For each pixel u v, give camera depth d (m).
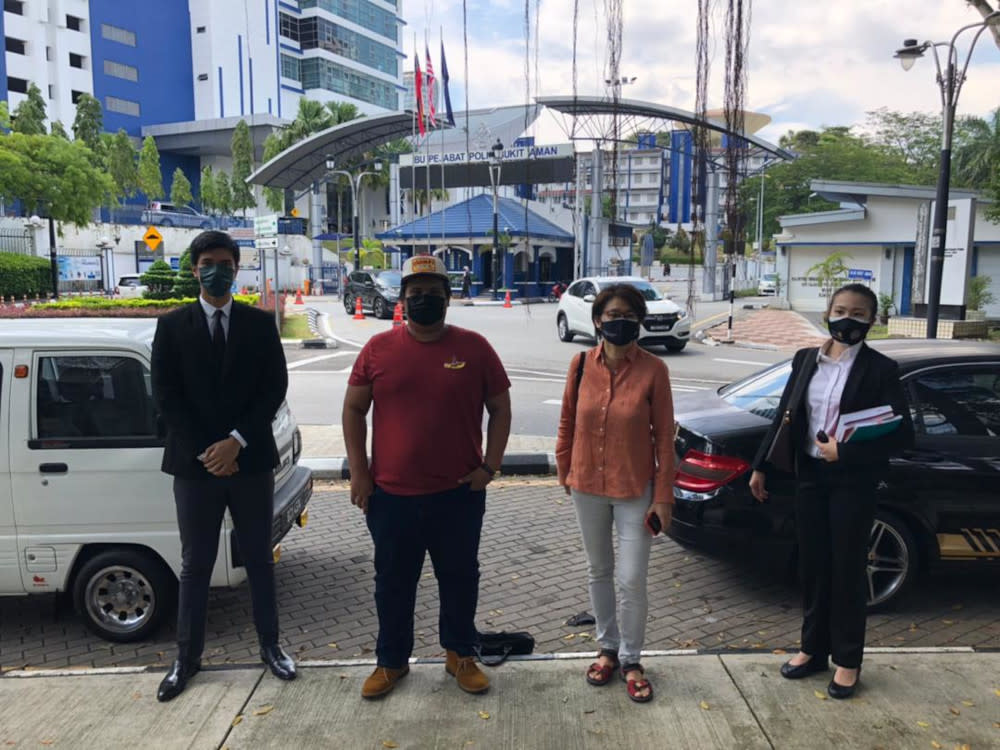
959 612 4.79
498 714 3.43
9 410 4.30
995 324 23.83
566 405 3.70
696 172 6.02
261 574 3.80
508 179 42.88
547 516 6.81
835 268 29.11
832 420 3.41
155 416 4.38
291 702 3.55
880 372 3.35
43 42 65.31
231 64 78.19
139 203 70.62
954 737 3.22
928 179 56.06
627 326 3.39
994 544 4.63
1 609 5.03
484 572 5.54
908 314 29.77
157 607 4.45
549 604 5.00
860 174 59.06
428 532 3.52
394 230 40.59
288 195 48.03
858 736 3.23
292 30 84.12
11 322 5.08
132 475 4.33
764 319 26.80
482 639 4.05
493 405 3.54
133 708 3.52
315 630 4.66
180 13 76.69
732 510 4.68
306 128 59.75
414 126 31.42
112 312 21.03
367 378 3.46
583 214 37.69
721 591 5.16
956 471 4.58
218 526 3.73
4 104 36.16
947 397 4.71
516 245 38.19
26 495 4.33
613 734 3.27
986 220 25.36
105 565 4.41
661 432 3.46
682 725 3.32
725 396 5.63
